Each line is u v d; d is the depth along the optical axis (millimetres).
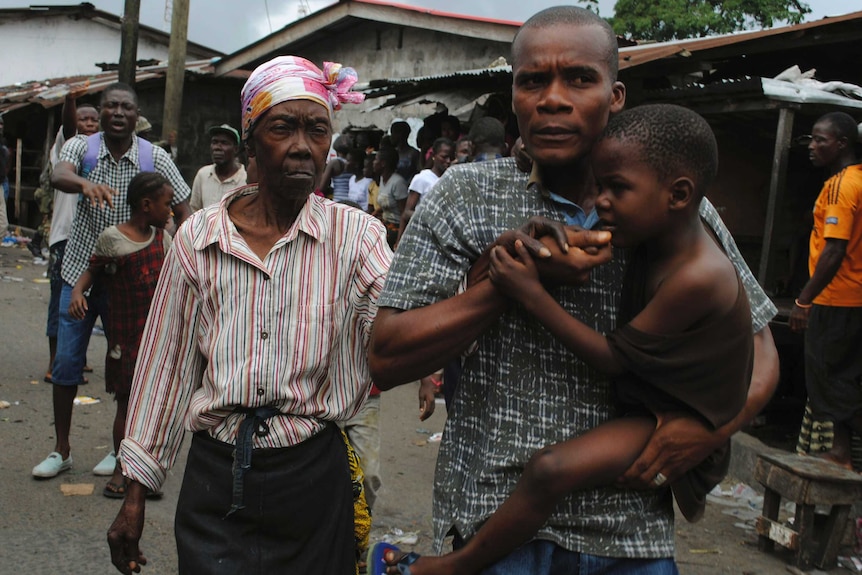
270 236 2242
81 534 3926
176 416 2299
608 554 1731
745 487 4996
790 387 6824
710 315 1598
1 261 13305
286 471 2158
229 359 2160
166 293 2277
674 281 1592
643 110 1603
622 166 1571
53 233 6016
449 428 1860
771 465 4074
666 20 20781
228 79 16797
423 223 1796
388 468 5117
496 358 1784
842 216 4668
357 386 2322
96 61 27766
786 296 7277
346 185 10695
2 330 8258
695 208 1610
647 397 1675
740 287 1631
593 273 1741
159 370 2281
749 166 7578
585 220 1775
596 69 1677
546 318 1621
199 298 2217
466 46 11961
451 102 9125
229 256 2184
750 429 6359
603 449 1650
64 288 4547
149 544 3893
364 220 2311
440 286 1772
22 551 3717
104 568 3617
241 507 2133
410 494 4695
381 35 13414
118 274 4215
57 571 3561
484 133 6348
